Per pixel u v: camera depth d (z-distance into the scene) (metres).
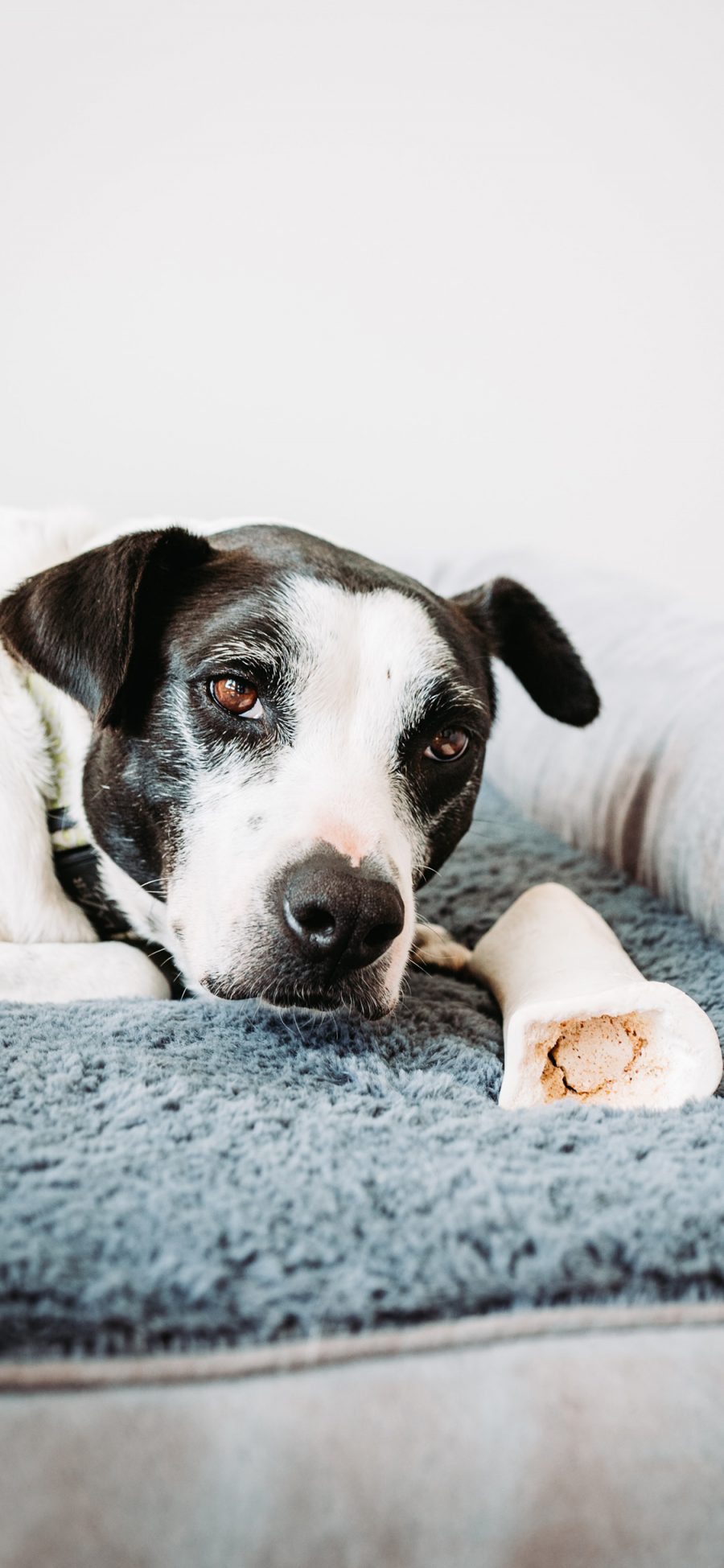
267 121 0.91
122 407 0.95
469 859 0.60
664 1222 0.30
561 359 0.98
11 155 0.88
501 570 0.80
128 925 0.46
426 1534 0.25
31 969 0.42
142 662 0.43
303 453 0.99
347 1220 0.29
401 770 0.43
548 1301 0.28
